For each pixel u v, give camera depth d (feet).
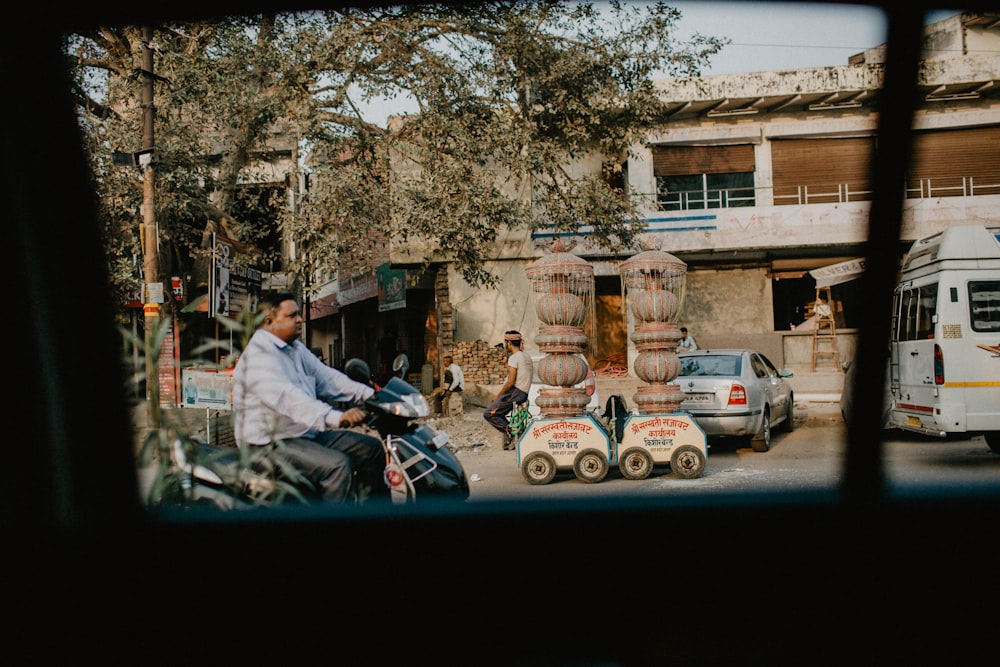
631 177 67.41
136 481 15.10
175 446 13.00
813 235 65.57
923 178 67.21
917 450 37.29
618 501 25.23
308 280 53.88
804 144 67.92
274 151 56.39
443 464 16.63
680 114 68.23
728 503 24.02
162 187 47.80
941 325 33.12
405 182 51.06
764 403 38.88
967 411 32.68
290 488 13.25
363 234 52.54
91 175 43.06
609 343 69.00
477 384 64.85
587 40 52.08
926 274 35.19
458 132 48.73
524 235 66.59
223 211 54.90
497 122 50.88
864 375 39.60
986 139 67.10
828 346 65.57
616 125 56.90
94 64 45.50
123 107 50.47
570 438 30.91
